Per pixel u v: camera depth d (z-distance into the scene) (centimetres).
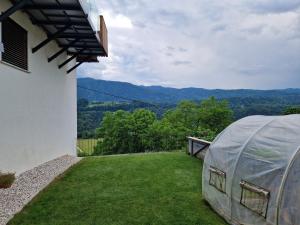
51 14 697
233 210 445
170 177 743
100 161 985
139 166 886
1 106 598
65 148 1132
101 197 572
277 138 406
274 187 357
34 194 574
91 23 762
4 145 612
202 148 989
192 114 3488
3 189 560
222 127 3444
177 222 454
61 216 470
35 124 798
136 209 509
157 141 2672
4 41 618
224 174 477
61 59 1056
